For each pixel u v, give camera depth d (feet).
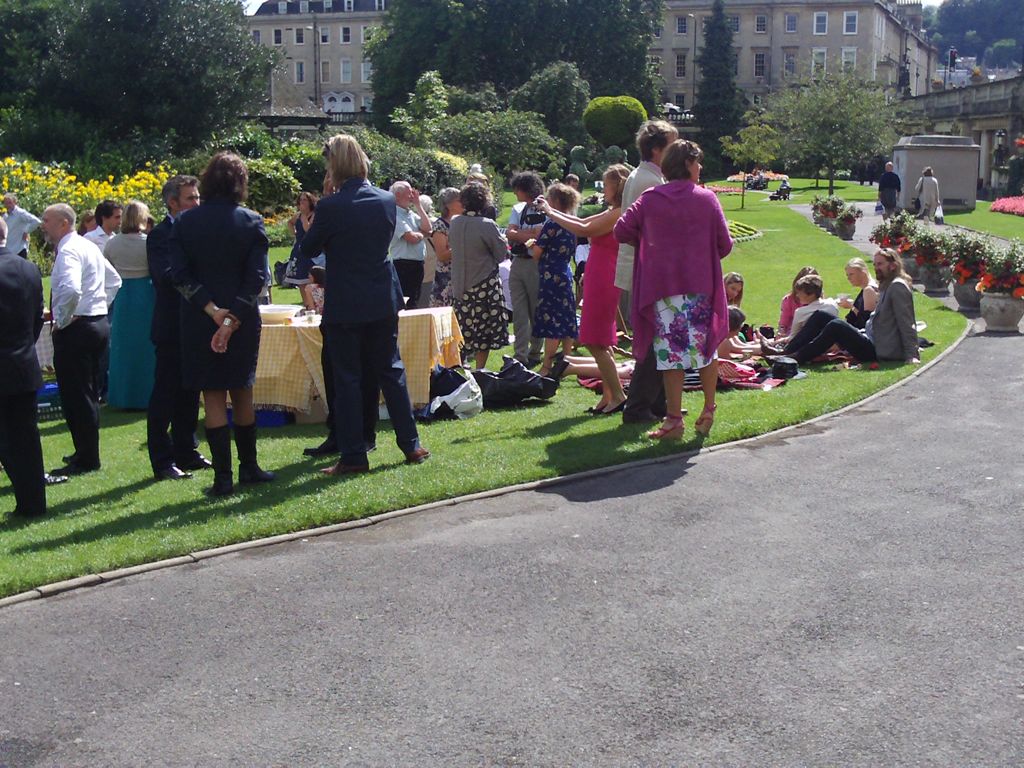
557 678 14.08
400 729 12.96
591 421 28.43
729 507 20.79
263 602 16.84
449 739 12.70
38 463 22.29
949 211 127.24
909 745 12.30
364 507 20.97
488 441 26.50
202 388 22.48
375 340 24.25
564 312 34.60
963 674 13.89
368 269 23.56
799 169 243.40
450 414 30.17
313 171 107.45
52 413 33.73
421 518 20.68
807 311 36.47
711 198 25.13
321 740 12.76
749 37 345.72
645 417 27.71
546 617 15.94
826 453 24.61
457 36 241.35
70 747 12.78
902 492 21.49
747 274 69.10
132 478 25.13
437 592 16.97
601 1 252.21
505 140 159.94
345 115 298.97
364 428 25.95
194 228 22.11
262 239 22.59
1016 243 43.83
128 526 20.71
